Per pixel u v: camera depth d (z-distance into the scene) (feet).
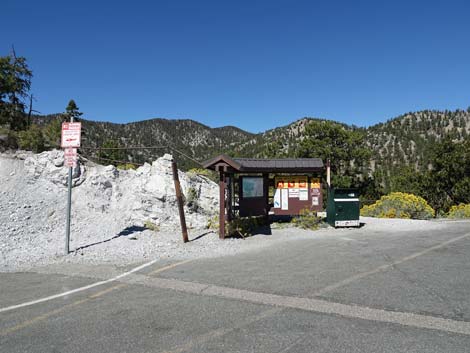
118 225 41.60
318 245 34.45
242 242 36.63
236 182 51.21
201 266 26.37
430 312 16.17
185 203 48.60
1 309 17.74
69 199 30.99
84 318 16.33
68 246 30.60
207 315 16.42
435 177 98.99
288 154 118.83
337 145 110.42
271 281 21.84
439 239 36.81
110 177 50.37
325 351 12.64
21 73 96.32
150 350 13.07
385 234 41.24
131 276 23.79
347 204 47.16
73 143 31.30
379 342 13.25
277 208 51.80
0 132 59.82
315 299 18.29
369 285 20.49
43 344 13.73
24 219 38.32
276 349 12.89
